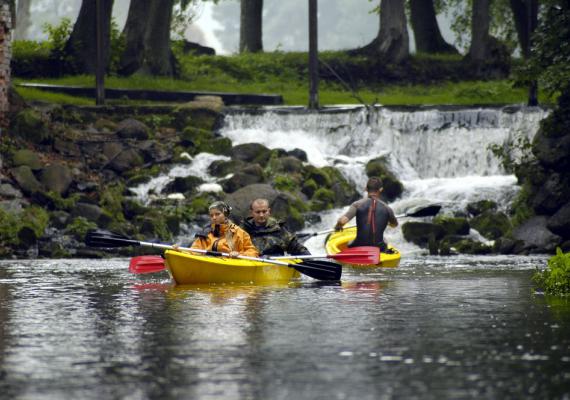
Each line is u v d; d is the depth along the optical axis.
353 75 103.06
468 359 16.14
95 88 79.38
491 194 61.16
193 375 14.86
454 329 19.75
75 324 20.59
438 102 89.44
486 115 71.31
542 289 28.91
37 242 51.34
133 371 15.20
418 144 72.75
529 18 74.94
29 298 26.44
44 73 90.44
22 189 56.09
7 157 57.91
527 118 69.31
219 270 30.58
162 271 38.16
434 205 41.69
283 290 28.75
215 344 17.81
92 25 90.69
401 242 54.88
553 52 52.91
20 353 16.84
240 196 58.22
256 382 14.33
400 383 14.21
